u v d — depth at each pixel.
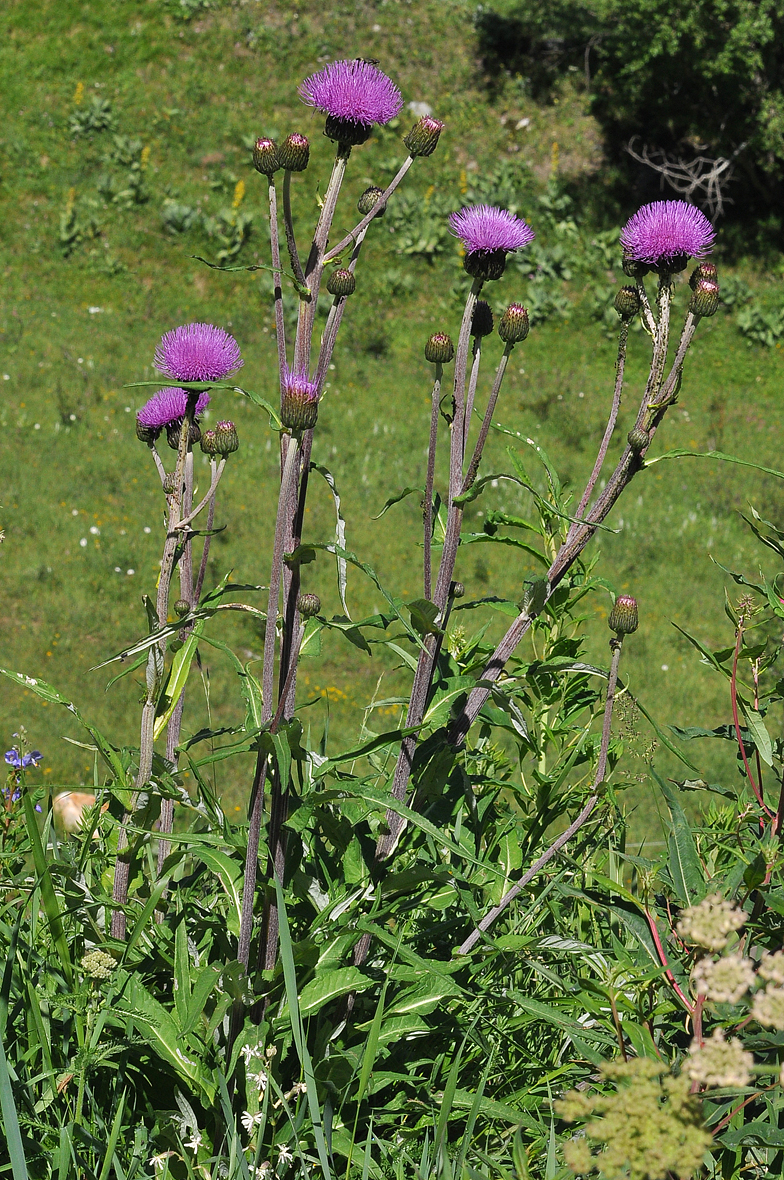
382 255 39.06
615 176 42.00
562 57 46.00
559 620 5.86
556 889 4.96
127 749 5.22
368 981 4.38
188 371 5.00
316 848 5.07
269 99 43.59
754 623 5.34
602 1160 3.09
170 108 42.81
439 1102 4.61
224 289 37.31
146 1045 4.51
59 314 35.19
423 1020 4.57
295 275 4.43
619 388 5.12
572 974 5.20
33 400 29.84
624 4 37.19
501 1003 4.98
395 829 4.73
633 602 4.81
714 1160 4.14
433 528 4.95
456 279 38.53
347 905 4.54
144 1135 4.30
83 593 23.12
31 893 4.89
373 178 41.53
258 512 26.89
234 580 24.02
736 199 41.94
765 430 33.75
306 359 4.50
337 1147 4.24
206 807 5.09
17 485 26.12
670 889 4.84
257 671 19.64
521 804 6.09
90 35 44.81
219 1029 4.65
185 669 5.02
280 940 4.04
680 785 5.28
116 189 39.41
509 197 40.75
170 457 28.62
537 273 38.97
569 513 5.10
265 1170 4.01
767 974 3.24
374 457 30.38
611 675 4.89
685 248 4.89
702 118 40.00
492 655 4.96
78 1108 4.27
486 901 5.36
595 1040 4.34
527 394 34.41
